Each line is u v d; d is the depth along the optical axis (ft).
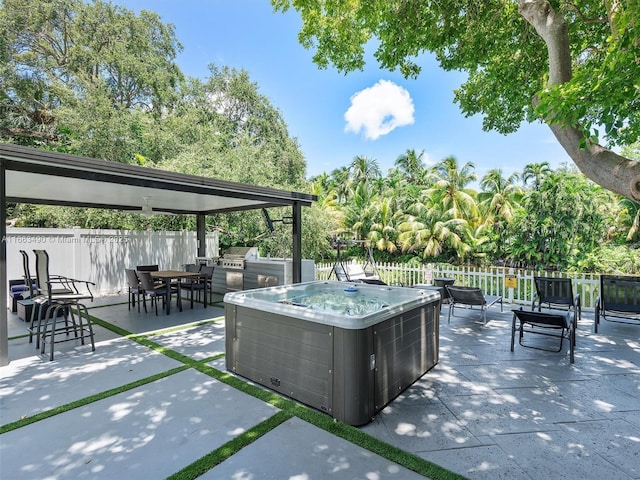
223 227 43.34
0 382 10.73
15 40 42.32
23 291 21.08
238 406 9.25
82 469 6.64
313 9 19.03
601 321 18.66
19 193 20.83
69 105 40.34
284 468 6.70
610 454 7.13
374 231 62.90
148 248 31.04
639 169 8.35
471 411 8.98
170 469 6.66
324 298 13.85
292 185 56.49
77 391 10.10
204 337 15.89
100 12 46.26
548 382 10.79
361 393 8.28
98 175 14.05
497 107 22.17
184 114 50.57
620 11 9.16
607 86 8.20
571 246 48.91
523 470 6.62
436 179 71.56
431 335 12.02
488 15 17.21
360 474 6.53
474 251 58.03
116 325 18.13
